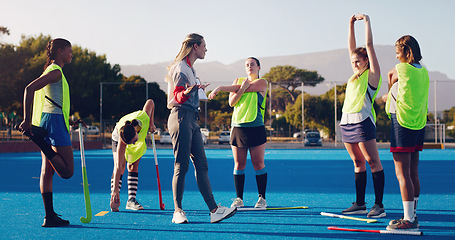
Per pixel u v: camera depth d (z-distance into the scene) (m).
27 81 40.84
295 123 54.16
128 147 5.79
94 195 7.33
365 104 5.39
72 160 4.84
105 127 39.84
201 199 6.81
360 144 5.34
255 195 7.32
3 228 4.73
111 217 5.38
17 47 43.16
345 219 5.22
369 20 5.42
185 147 4.91
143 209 5.98
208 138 49.53
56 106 4.72
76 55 46.00
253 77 6.21
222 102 74.56
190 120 4.95
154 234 4.45
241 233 4.48
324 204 6.37
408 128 4.57
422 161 17.22
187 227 4.79
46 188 4.82
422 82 4.65
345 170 12.69
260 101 6.12
